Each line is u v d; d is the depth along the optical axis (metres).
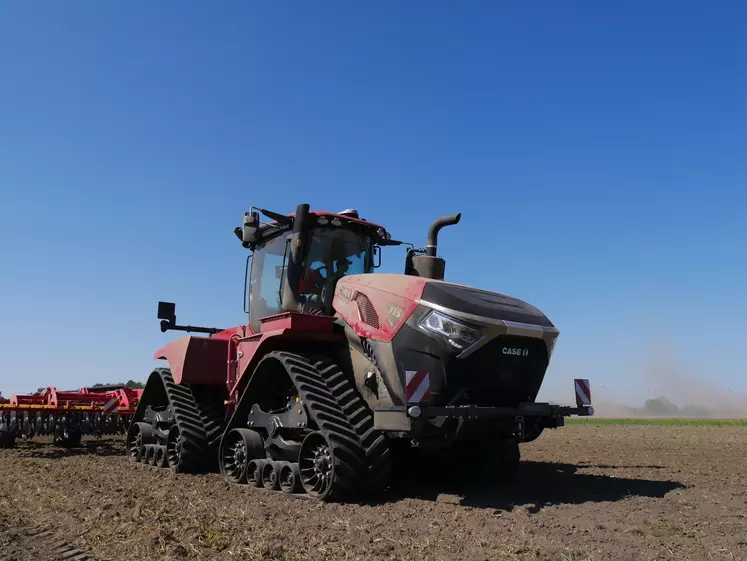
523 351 6.29
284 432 7.14
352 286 7.01
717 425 21.09
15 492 7.27
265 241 8.64
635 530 4.68
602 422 24.14
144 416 10.77
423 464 7.52
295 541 4.61
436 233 7.78
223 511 5.71
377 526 5.00
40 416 12.03
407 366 6.11
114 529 5.15
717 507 5.61
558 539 4.47
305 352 7.19
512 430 6.11
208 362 9.37
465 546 4.34
